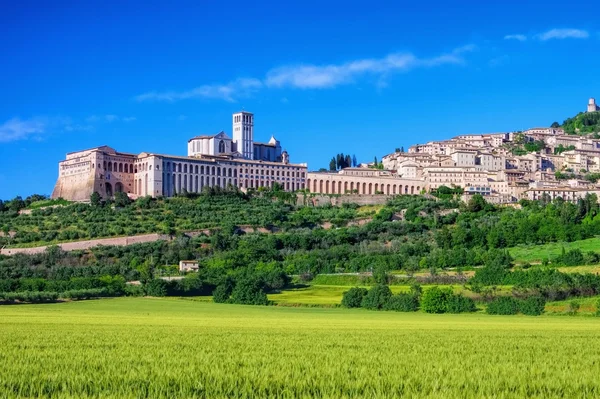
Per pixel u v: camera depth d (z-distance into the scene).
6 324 100.06
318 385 39.22
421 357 54.09
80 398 35.44
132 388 38.50
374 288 169.25
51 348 60.97
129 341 69.56
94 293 189.38
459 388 38.41
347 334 83.62
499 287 173.50
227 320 119.56
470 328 100.69
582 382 40.16
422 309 159.62
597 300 150.38
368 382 40.00
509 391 37.81
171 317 127.94
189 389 38.19
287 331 89.19
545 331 93.94
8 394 36.25
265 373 43.31
